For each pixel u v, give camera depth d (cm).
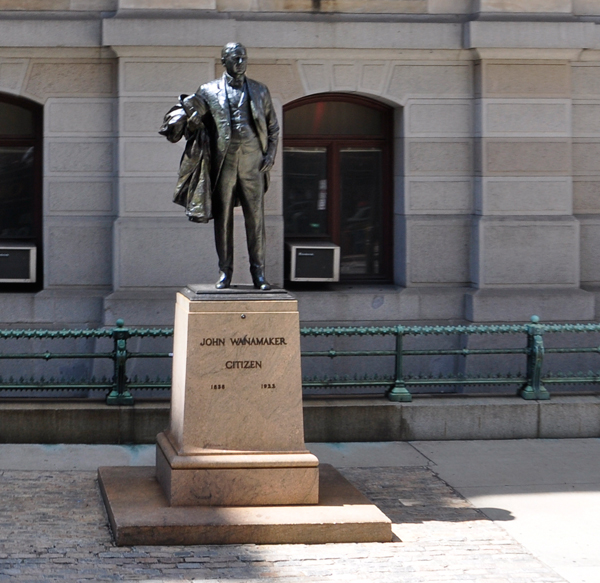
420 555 727
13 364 1190
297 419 789
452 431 1080
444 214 1230
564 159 1223
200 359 779
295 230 1265
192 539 731
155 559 700
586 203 1256
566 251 1223
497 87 1207
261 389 786
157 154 1163
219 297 784
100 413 1023
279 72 1191
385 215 1273
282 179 1212
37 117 1229
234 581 662
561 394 1139
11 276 1210
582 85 1241
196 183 792
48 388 1038
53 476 909
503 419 1088
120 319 1077
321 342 1204
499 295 1204
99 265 1193
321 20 1190
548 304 1212
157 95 1160
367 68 1205
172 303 1159
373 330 1073
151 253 1166
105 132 1183
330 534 747
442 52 1205
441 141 1223
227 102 785
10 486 873
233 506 775
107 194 1188
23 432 1018
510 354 1169
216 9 1176
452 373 1226
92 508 814
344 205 1270
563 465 990
